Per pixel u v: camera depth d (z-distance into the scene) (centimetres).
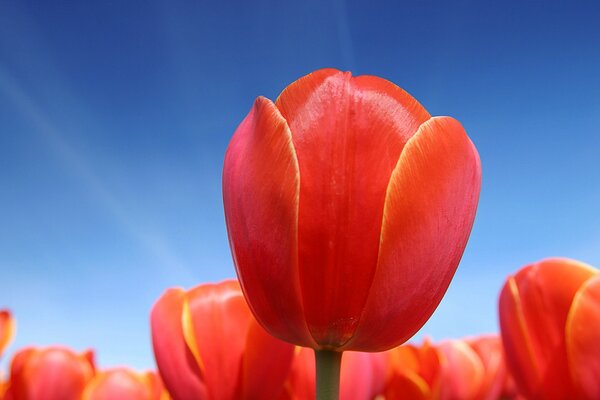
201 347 31
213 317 31
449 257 23
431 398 47
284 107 23
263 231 22
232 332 31
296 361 34
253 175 22
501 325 34
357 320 22
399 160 22
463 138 23
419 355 49
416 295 22
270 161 22
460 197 23
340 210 22
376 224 22
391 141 22
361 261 22
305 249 22
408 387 44
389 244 22
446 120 22
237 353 31
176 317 31
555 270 32
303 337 23
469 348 50
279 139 22
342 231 22
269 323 23
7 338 63
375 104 22
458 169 22
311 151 22
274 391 31
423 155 22
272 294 22
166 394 43
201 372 30
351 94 22
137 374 46
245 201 22
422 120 23
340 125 22
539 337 32
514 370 33
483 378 49
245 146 23
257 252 22
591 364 30
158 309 32
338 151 22
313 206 22
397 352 48
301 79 23
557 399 31
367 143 22
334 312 22
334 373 23
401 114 23
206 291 32
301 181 22
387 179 22
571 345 31
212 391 30
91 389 44
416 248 22
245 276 23
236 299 31
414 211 22
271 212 22
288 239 22
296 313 22
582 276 32
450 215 22
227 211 24
